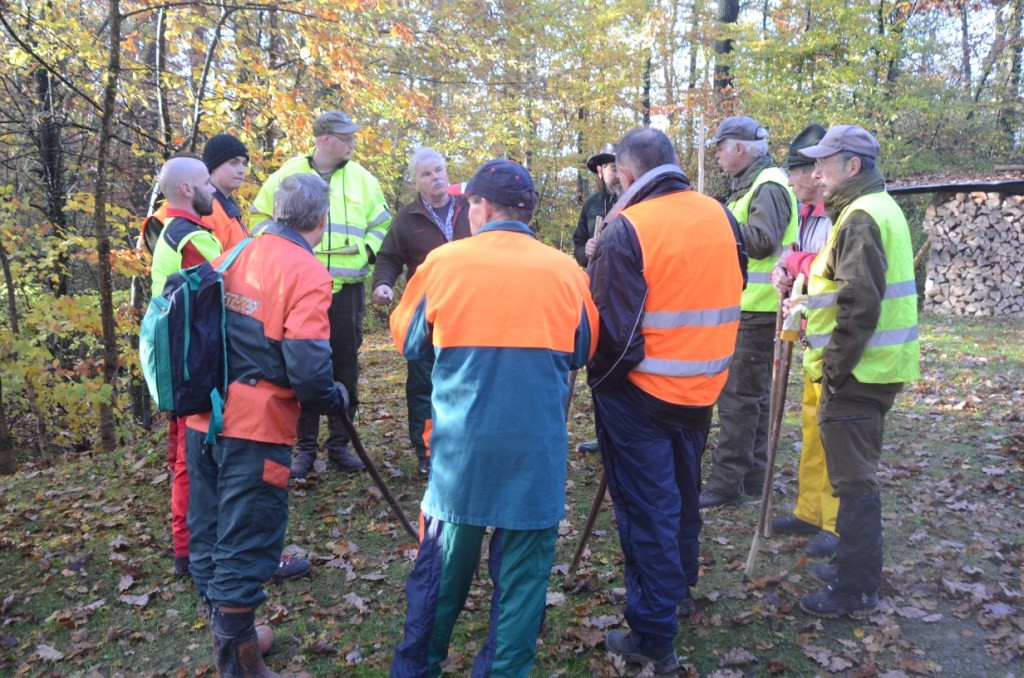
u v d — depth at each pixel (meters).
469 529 2.30
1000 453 4.87
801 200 3.63
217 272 2.56
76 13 8.31
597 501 3.13
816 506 3.57
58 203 9.78
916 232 15.30
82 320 8.14
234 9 7.25
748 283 3.86
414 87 10.12
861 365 2.82
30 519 4.36
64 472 5.37
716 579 3.34
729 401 4.00
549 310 2.28
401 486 4.43
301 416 4.45
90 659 2.98
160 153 7.72
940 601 3.13
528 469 2.24
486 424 2.23
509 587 2.30
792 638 2.90
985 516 3.95
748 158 3.76
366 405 6.55
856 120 17.16
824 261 2.91
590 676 2.73
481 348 2.24
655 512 2.60
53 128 9.56
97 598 3.43
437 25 12.77
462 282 2.27
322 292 2.53
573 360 2.44
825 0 16.78
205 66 7.84
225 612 2.57
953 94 20.52
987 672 2.68
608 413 2.63
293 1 7.21
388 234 4.38
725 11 18.17
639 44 15.99
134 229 9.30
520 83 14.30
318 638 3.03
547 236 17.91
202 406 2.52
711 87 17.47
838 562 3.00
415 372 4.46
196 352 2.48
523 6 13.91
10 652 3.05
